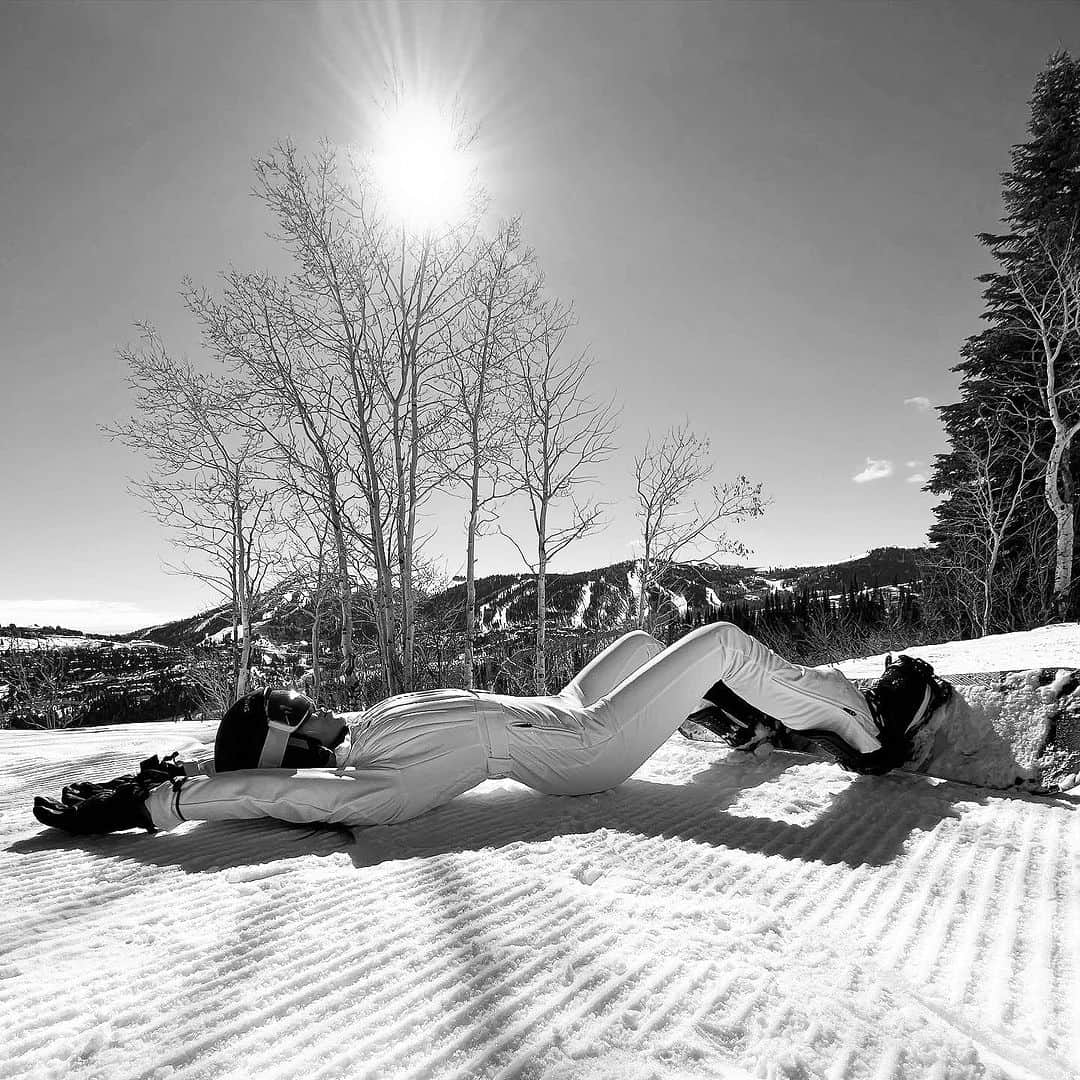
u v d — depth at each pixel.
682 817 2.73
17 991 1.43
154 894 2.04
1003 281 21.06
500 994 1.36
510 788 3.21
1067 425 18.80
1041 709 3.16
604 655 3.52
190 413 12.27
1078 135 20.81
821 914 1.85
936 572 20.38
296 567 12.62
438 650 11.70
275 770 2.68
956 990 1.46
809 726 3.08
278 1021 1.29
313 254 9.74
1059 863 2.19
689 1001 1.34
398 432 9.51
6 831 2.86
